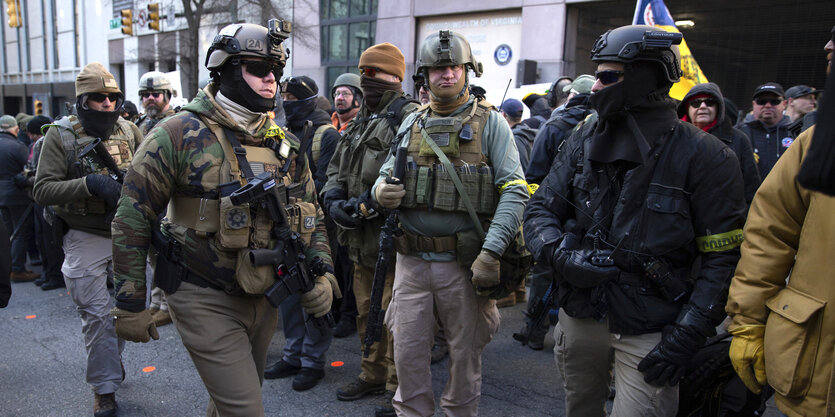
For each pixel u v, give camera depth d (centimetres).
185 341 197
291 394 332
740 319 170
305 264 212
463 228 240
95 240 299
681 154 183
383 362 324
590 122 210
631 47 181
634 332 188
